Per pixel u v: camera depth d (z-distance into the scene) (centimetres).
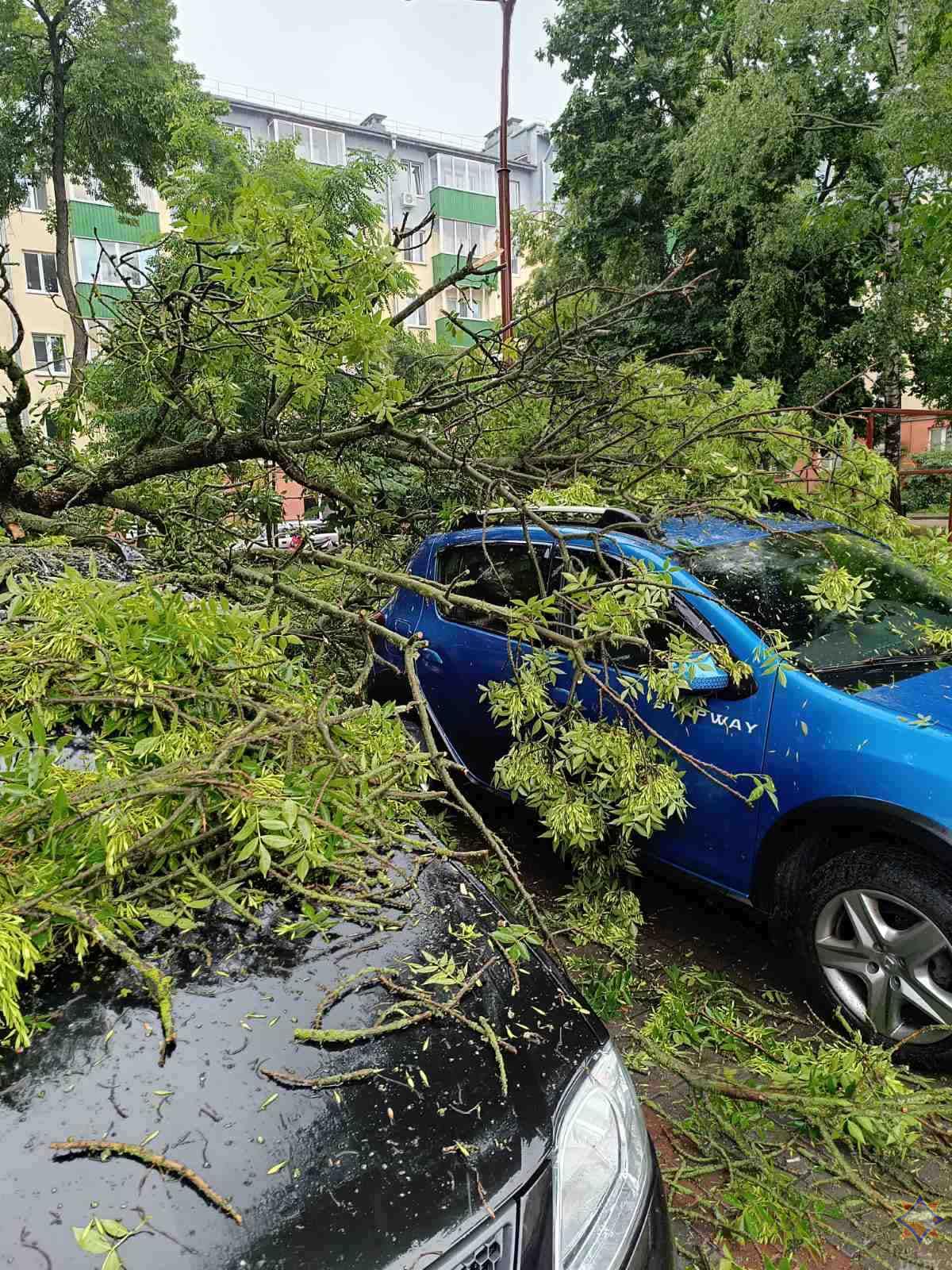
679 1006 288
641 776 317
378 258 363
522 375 444
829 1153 243
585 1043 173
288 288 359
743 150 1295
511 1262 134
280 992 166
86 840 177
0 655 219
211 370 464
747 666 305
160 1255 116
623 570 364
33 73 1515
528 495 475
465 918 198
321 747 226
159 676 226
